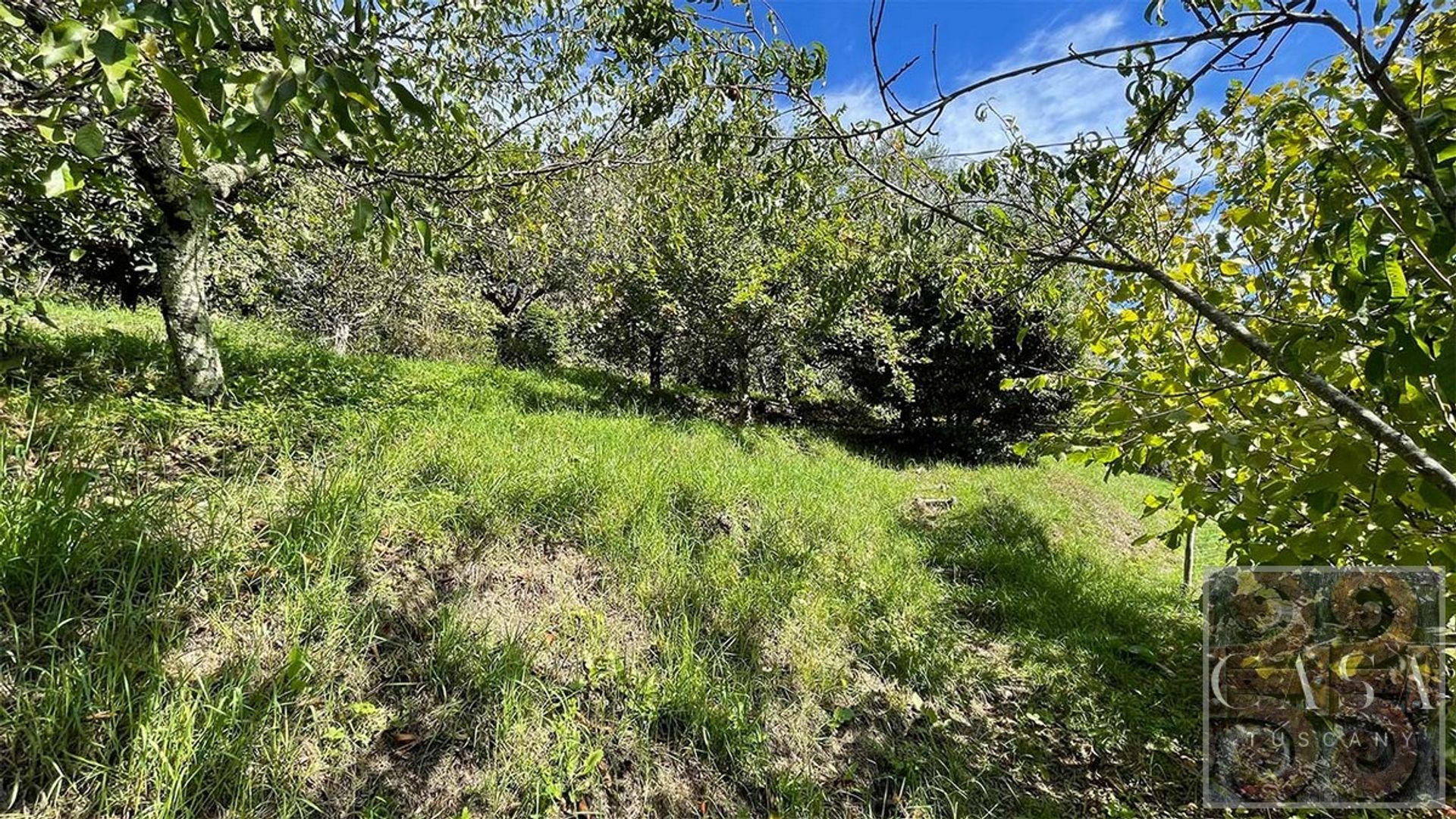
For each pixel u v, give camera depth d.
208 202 1.33
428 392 5.05
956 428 8.86
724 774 2.15
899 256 2.11
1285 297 1.76
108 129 1.76
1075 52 1.24
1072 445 2.11
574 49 3.09
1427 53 1.35
